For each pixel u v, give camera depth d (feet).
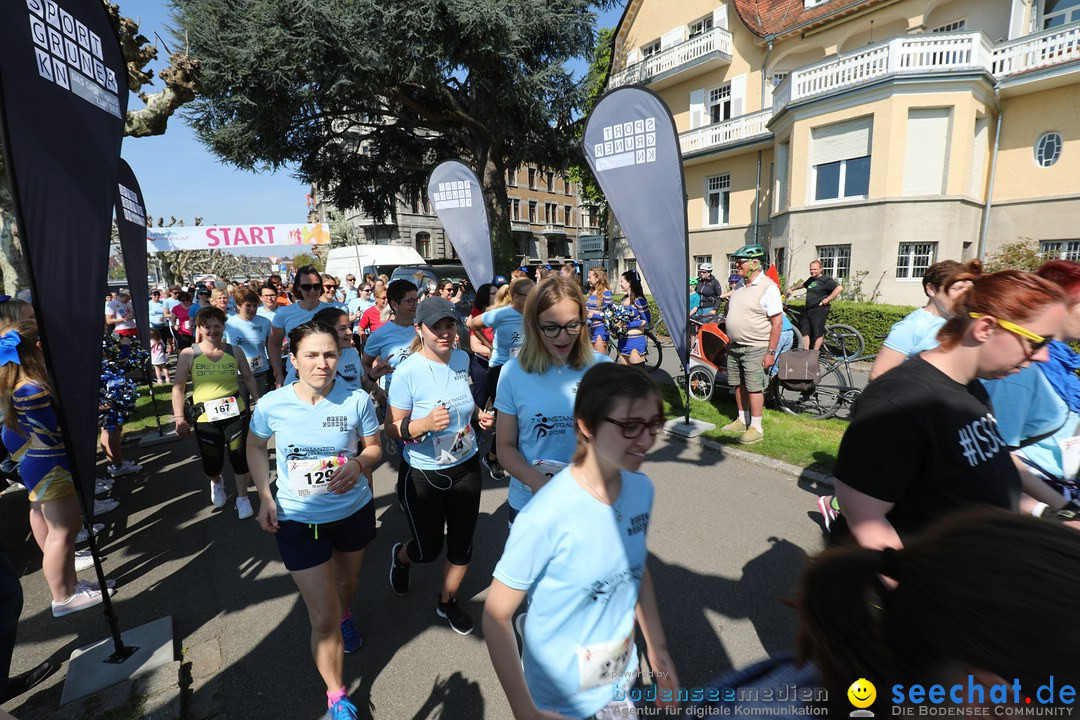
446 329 8.21
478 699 7.64
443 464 8.39
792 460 15.48
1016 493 5.22
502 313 14.80
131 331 32.78
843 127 44.34
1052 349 7.77
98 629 9.61
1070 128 39.63
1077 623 1.53
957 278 8.98
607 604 4.55
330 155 62.85
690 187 64.95
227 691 7.96
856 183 44.34
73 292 7.57
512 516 7.41
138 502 15.06
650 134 16.08
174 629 9.49
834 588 2.24
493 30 45.29
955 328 4.93
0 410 9.23
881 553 2.28
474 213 26.11
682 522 12.42
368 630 9.21
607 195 17.48
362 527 7.79
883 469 4.69
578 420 4.40
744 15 57.16
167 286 65.05
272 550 12.31
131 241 17.65
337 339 7.19
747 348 16.80
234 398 13.83
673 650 8.33
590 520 4.37
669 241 16.78
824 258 46.57
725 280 62.08
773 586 9.90
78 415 7.71
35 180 6.95
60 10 7.37
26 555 12.55
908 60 40.24
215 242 45.75
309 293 15.87
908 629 1.91
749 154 58.08
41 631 9.57
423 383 8.35
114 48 8.45
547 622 4.49
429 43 45.19
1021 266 36.24
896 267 42.42
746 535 11.75
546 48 54.60
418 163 67.82
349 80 44.93
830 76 44.86
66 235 7.44
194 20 42.93
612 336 28.53
